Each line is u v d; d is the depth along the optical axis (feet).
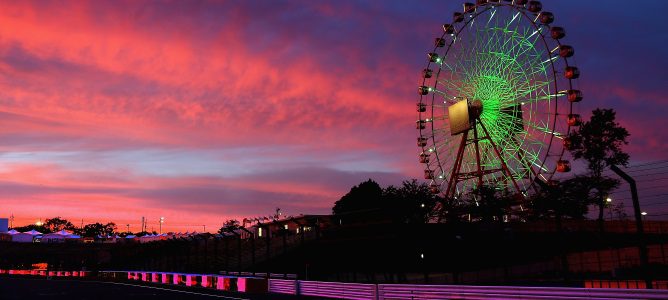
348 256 155.43
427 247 142.00
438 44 215.92
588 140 175.22
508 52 185.37
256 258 195.00
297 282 97.40
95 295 102.73
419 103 225.15
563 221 160.86
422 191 214.90
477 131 202.18
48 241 384.88
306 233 191.52
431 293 65.46
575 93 163.02
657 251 132.05
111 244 363.76
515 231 153.69
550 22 171.01
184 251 230.07
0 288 136.46
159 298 91.97
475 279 141.49
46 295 104.73
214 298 90.68
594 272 140.67
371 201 310.45
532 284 122.62
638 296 43.34
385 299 73.05
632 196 54.34
